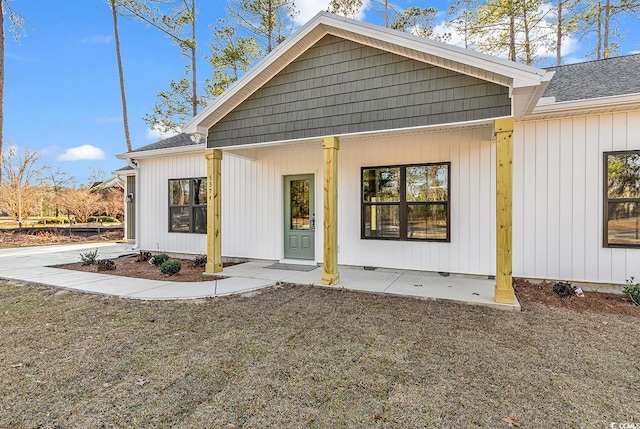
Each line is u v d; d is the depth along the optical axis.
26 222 16.67
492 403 2.30
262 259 7.84
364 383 2.57
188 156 8.71
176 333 3.55
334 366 2.83
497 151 4.38
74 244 12.29
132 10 14.96
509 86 4.21
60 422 2.09
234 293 5.08
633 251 5.01
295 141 5.68
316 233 7.25
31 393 2.42
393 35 4.62
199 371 2.74
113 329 3.67
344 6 15.48
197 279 6.01
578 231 5.27
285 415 2.18
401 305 4.51
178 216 8.97
